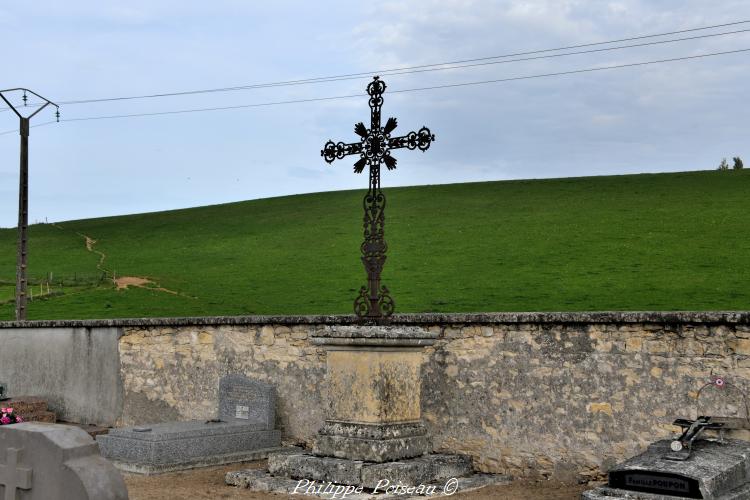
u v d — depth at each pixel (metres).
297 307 33.97
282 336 13.97
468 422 11.61
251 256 44.97
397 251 42.00
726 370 9.67
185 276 41.44
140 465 11.92
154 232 54.75
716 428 8.71
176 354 15.55
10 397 17.98
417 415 11.02
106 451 12.59
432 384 11.98
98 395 16.97
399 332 10.61
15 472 6.37
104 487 6.14
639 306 29.16
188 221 57.56
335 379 10.90
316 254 43.97
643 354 10.27
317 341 11.01
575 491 10.21
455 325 11.84
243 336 14.51
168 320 15.62
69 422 17.38
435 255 40.50
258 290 37.56
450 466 10.83
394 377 10.66
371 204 11.39
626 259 36.00
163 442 12.11
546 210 47.81
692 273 32.69
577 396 10.73
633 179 54.41
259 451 13.12
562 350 10.90
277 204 60.12
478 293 33.22
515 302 31.41
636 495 7.64
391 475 9.95
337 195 61.25
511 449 11.21
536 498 9.86
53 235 57.00
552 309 29.98
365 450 10.27
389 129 11.24
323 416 13.27
